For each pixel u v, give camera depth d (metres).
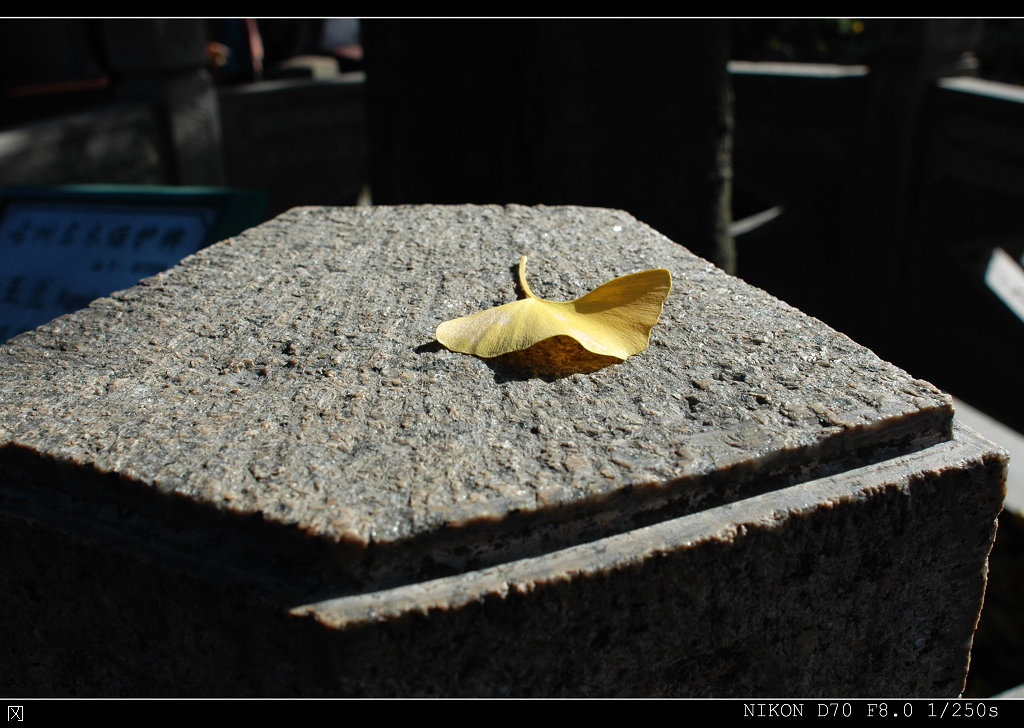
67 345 0.38
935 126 1.30
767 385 0.35
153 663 0.33
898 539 0.34
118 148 1.21
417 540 0.31
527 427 0.34
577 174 0.67
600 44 0.64
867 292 1.44
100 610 0.34
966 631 0.37
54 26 2.02
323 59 1.81
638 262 0.42
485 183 0.71
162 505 0.32
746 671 0.34
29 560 0.34
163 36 1.23
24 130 1.09
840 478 0.34
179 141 1.30
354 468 0.33
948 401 0.35
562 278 0.41
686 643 0.33
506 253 0.42
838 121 1.40
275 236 0.44
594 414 0.34
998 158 1.20
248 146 1.47
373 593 0.31
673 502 0.33
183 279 0.41
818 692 0.35
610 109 0.66
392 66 0.71
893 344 1.45
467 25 0.67
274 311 0.39
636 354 0.37
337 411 0.34
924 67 1.27
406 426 0.34
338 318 0.39
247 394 0.35
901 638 0.36
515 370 0.36
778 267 1.52
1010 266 1.39
